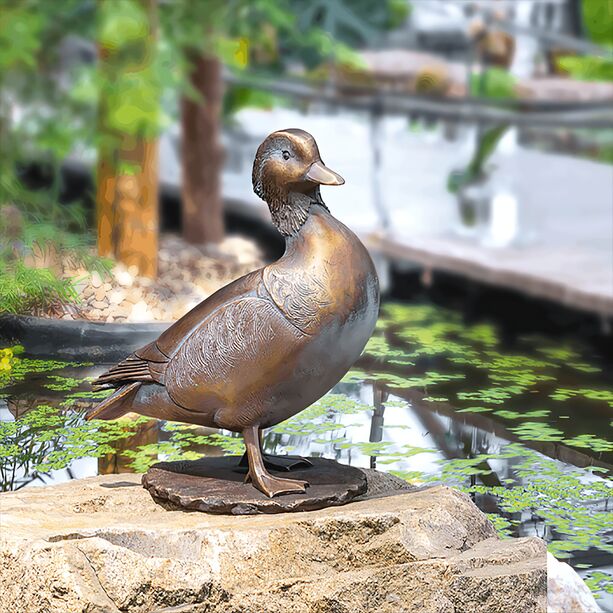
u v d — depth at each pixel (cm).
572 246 962
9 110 790
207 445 529
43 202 787
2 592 325
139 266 763
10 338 693
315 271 344
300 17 955
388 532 340
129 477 399
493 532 370
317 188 354
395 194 1128
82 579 316
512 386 647
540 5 1069
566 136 1330
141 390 367
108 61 733
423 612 329
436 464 513
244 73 967
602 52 969
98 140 745
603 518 452
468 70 1029
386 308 869
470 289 917
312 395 356
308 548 335
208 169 867
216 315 352
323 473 370
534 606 341
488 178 1194
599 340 775
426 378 660
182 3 772
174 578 322
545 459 523
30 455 512
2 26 727
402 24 1087
